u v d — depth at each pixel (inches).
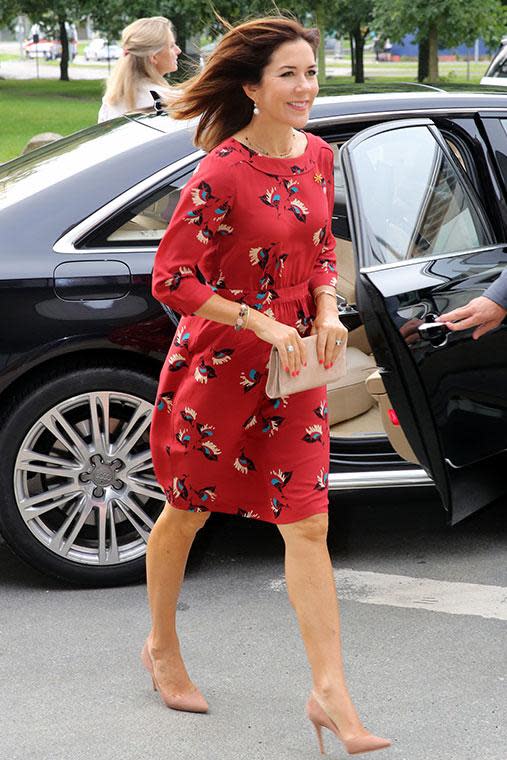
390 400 204.7
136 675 198.1
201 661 201.9
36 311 219.3
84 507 228.7
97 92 1968.5
